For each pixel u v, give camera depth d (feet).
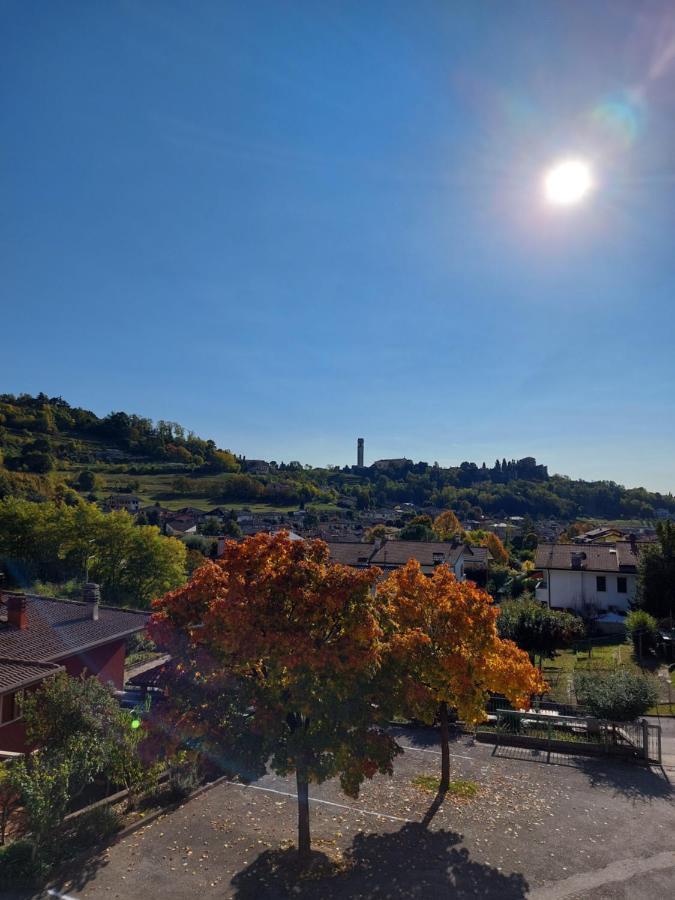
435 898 34.63
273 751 37.11
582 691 65.41
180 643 37.50
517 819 45.16
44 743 48.19
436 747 61.67
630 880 36.86
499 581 186.09
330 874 37.01
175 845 40.45
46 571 162.61
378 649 35.83
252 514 430.20
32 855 36.35
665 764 56.95
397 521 446.60
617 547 153.28
